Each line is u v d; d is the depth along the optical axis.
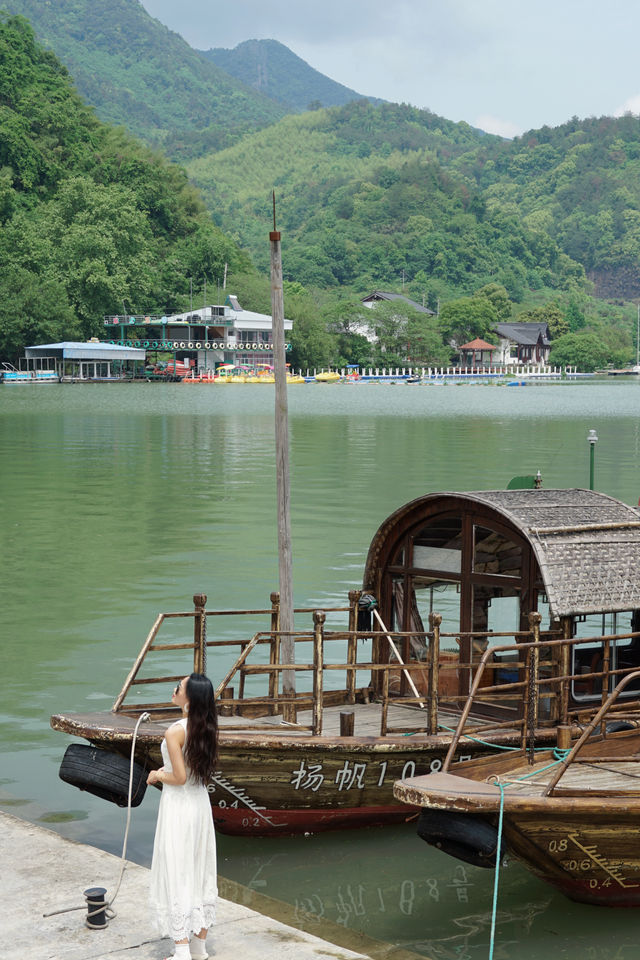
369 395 126.88
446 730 10.70
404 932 8.73
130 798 8.65
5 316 142.00
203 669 10.93
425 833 8.61
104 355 141.88
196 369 163.62
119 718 10.13
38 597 19.97
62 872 8.30
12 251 153.88
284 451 11.85
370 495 33.69
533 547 10.86
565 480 38.03
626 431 65.50
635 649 11.70
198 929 6.89
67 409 86.25
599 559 11.02
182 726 6.96
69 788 11.53
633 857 8.82
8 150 177.25
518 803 8.30
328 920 8.87
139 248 168.00
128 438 57.72
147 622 18.23
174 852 6.86
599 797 8.59
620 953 8.44
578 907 9.23
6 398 104.19
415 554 12.20
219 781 9.78
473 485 36.16
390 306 195.25
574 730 10.55
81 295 155.12
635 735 10.74
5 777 11.77
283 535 11.88
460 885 9.62
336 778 10.09
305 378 177.50
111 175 195.25
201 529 27.47
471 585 11.63
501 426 69.56
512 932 8.75
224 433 61.66
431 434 61.53
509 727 10.96
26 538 26.20
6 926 7.39
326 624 18.27
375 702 12.44
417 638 12.20
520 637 11.22
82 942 7.17
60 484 37.16
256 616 18.70
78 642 17.00
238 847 10.34
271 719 11.54
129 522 28.67
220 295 178.12
